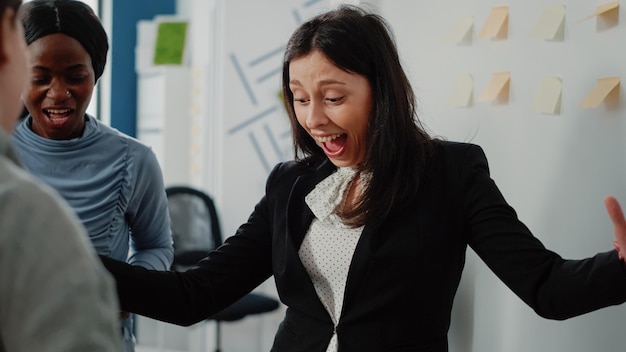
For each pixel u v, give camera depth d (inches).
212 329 164.4
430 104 82.8
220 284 59.9
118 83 184.7
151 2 188.9
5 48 28.5
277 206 59.4
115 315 27.1
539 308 50.8
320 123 54.6
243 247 60.5
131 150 64.4
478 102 76.3
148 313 58.0
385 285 53.1
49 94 57.6
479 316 77.2
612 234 60.4
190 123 175.6
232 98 157.2
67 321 24.8
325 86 53.6
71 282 25.2
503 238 52.2
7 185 25.8
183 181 175.9
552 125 67.4
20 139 61.6
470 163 55.2
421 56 83.9
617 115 60.2
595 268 48.2
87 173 62.3
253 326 161.6
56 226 25.9
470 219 54.3
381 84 54.2
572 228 65.0
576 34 64.9
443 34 80.6
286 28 155.4
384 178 53.9
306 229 57.0
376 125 54.2
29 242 25.2
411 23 85.1
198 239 148.9
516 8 71.7
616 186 60.2
